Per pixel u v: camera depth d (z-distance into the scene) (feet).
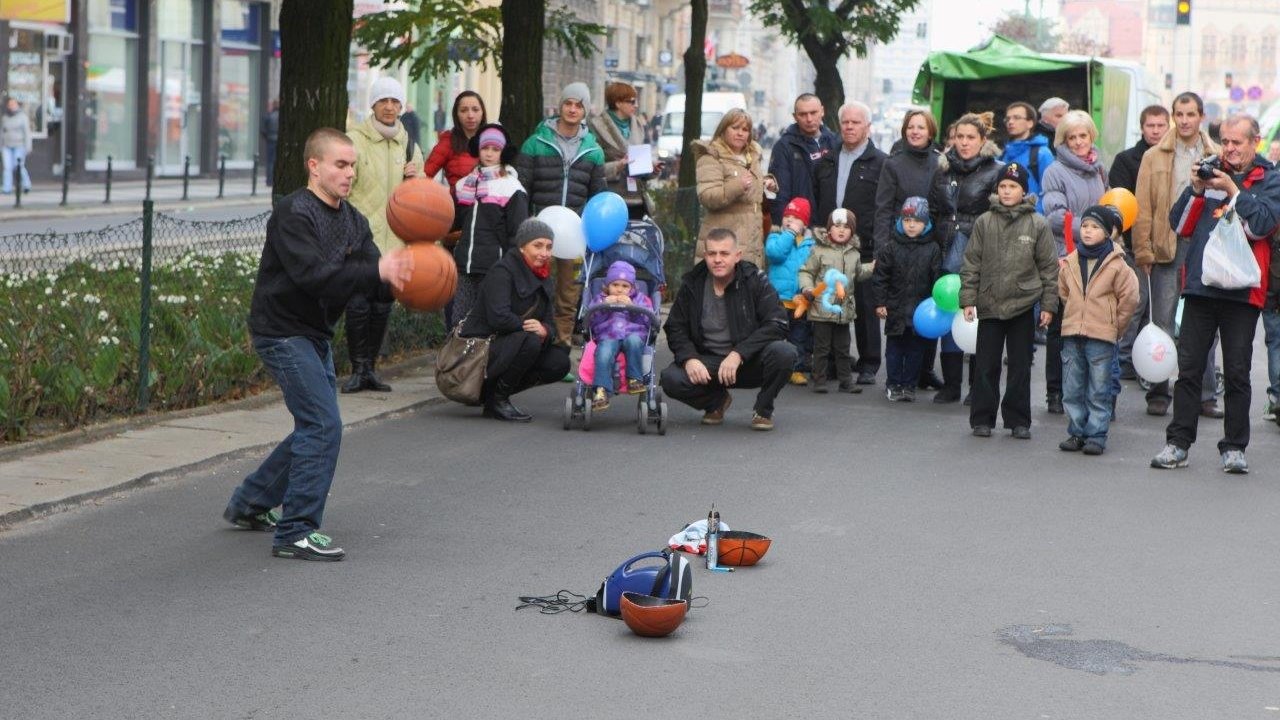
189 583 22.44
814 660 19.70
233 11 152.35
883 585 23.43
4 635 19.84
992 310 36.55
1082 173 41.96
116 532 25.26
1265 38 565.94
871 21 104.06
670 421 38.06
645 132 183.62
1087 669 19.65
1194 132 40.96
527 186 45.39
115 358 34.27
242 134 155.12
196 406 36.27
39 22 124.26
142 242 34.71
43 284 36.86
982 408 37.17
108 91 134.92
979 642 20.67
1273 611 22.61
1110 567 24.91
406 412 37.73
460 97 43.65
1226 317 33.24
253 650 19.51
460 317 41.29
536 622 21.02
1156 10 570.05
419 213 23.43
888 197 42.45
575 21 68.08
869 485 30.89
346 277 23.44
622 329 36.04
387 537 25.54
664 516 27.55
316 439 24.07
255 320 24.27
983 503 29.53
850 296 43.19
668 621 20.24
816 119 47.32
